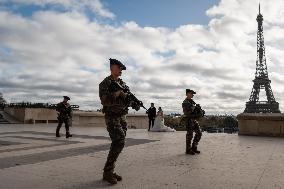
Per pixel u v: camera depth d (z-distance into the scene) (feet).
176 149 31.65
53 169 20.24
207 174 19.15
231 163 23.34
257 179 17.93
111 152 17.17
